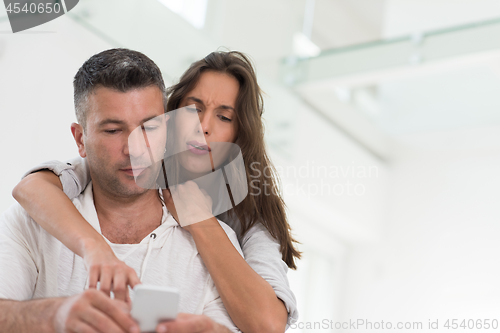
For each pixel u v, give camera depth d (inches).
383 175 189.9
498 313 167.6
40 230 32.7
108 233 34.0
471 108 164.1
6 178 73.0
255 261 38.8
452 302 174.6
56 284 32.0
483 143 178.4
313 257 178.4
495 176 178.2
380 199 187.3
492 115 165.3
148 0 97.9
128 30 93.2
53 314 25.7
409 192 188.9
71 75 81.6
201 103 47.5
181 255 34.8
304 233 170.2
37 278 32.5
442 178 185.8
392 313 181.0
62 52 81.1
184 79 49.0
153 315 24.9
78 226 30.3
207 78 48.4
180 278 34.0
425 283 179.8
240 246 42.1
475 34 128.4
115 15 90.8
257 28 125.7
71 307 24.8
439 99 163.3
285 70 147.6
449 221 181.5
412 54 134.9
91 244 28.8
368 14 131.6
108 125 31.3
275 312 34.4
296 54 140.9
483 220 176.9
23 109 76.2
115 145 31.5
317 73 145.1
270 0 125.0
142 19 96.3
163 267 33.8
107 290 26.7
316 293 178.2
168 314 25.0
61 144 76.9
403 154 192.9
